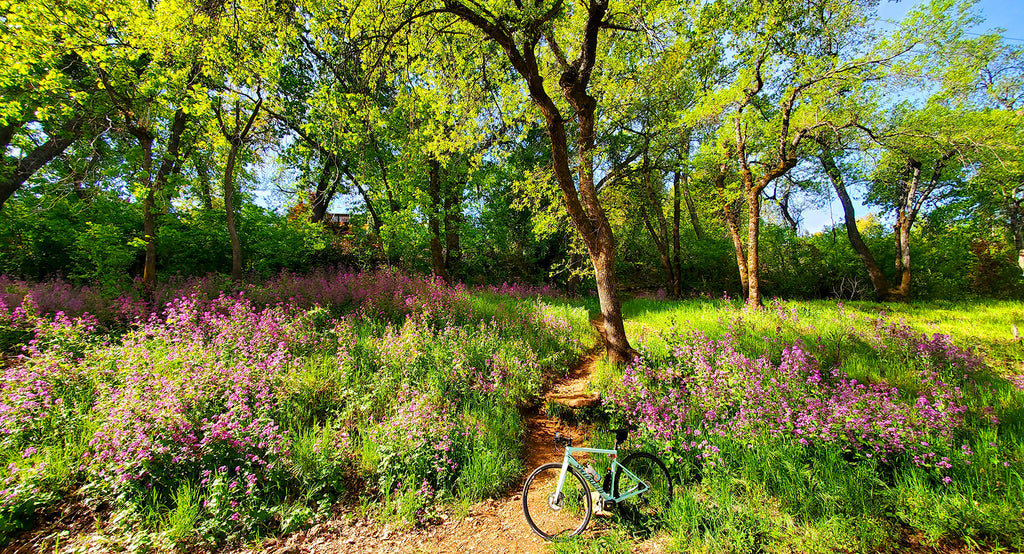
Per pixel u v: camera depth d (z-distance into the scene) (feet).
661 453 14.74
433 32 23.62
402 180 48.96
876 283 59.57
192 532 11.31
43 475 12.15
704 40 33.24
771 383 17.67
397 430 14.97
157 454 12.34
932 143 38.32
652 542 11.19
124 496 11.85
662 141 40.47
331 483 13.51
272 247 50.98
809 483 12.50
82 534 11.19
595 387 23.15
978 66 38.60
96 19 26.91
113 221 40.93
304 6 22.79
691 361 22.12
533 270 71.82
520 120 32.91
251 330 23.31
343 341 23.62
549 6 20.95
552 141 25.17
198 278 38.63
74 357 20.20
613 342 26.53
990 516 10.45
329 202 65.82
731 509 11.66
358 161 49.83
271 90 34.63
